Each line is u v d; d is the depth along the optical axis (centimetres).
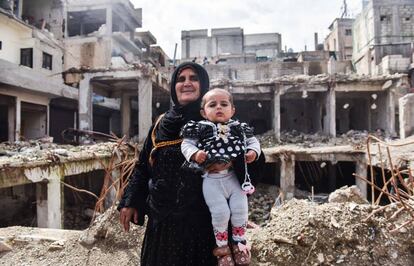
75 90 2097
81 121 1627
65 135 1784
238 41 4184
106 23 2736
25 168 752
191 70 227
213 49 4203
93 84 1792
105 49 2573
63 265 413
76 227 1087
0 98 1683
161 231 210
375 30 2684
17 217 1068
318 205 441
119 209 245
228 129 203
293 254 366
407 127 1496
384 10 2686
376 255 352
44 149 1118
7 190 1063
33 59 1938
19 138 1725
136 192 243
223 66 2944
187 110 221
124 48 2927
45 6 2623
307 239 368
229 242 204
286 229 395
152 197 218
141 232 449
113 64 2589
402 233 379
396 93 2072
